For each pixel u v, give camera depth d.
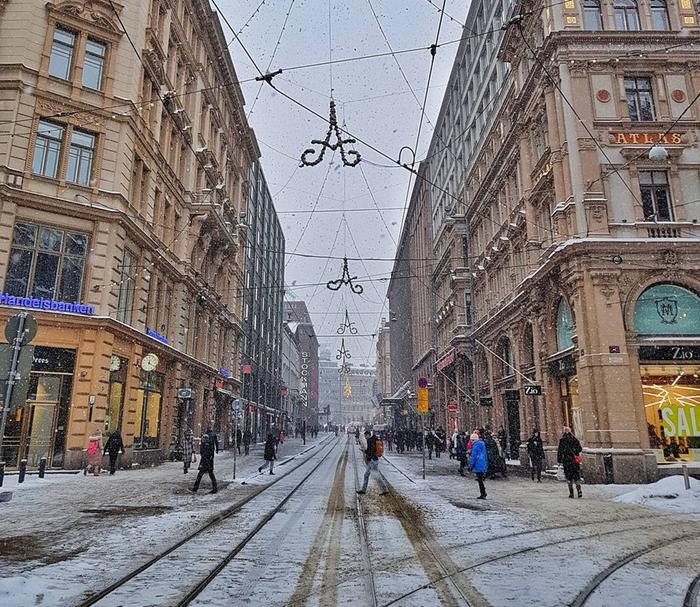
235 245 42.69
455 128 46.94
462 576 6.68
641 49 22.58
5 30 20.86
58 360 19.97
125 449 22.64
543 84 23.89
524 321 27.36
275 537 8.92
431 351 52.31
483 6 38.34
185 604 5.50
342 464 26.39
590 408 19.56
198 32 34.28
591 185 21.22
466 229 41.53
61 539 8.45
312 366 133.50
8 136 19.89
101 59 22.86
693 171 21.61
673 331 20.17
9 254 19.47
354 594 5.92
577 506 13.09
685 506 13.02
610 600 5.80
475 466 14.52
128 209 22.91
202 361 35.47
